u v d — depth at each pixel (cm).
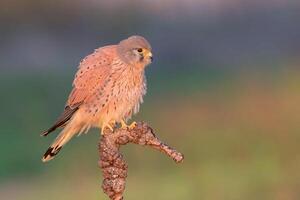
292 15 3384
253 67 2738
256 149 1628
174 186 1453
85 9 3412
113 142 542
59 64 3078
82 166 1612
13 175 1672
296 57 2941
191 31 3356
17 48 3189
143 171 1551
